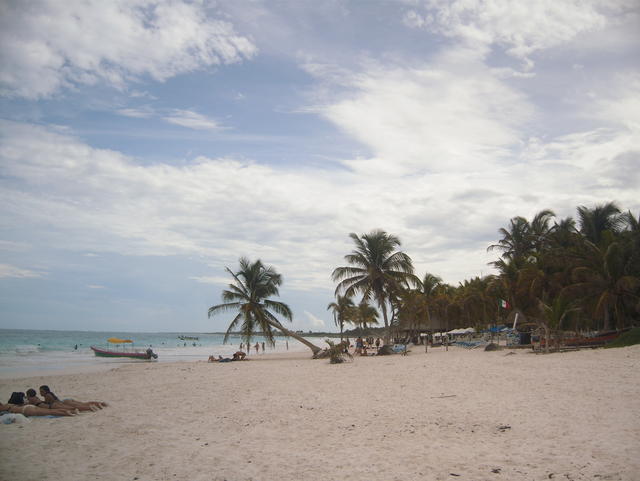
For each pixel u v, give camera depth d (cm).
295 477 736
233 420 1209
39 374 2933
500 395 1356
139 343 11312
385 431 1024
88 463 837
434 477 705
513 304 4238
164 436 1041
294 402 1459
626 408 1059
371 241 4197
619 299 3188
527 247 4809
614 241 3244
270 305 4269
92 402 1428
